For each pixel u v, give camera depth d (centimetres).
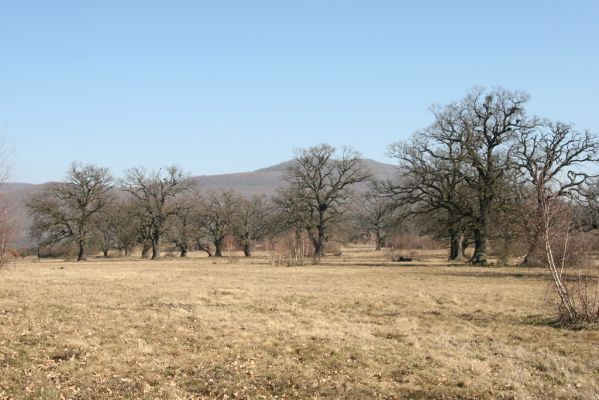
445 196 5391
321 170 7781
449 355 1378
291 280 3547
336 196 7669
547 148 4503
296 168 7794
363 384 1148
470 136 4972
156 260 7731
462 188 5281
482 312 2062
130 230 8544
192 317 1892
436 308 2192
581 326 1700
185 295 2545
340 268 4931
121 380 1157
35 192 8112
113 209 8662
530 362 1310
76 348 1407
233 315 1958
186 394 1092
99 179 8125
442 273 4156
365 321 1888
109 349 1415
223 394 1094
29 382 1119
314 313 2048
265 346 1468
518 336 1595
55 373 1194
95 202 8281
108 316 1889
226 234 9162
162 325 1741
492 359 1334
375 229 10338
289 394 1095
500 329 1709
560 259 2033
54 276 3756
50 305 2103
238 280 3531
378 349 1445
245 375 1212
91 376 1180
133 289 2825
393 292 2769
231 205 9362
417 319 1927
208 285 3120
